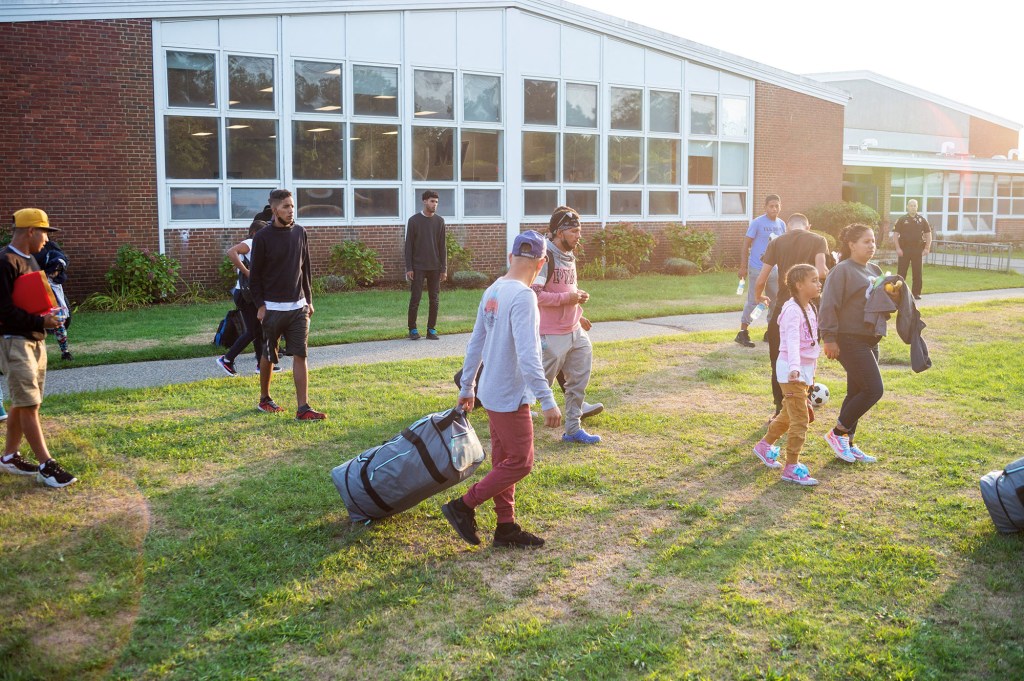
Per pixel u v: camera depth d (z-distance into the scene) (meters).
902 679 3.12
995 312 12.81
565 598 3.77
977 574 3.98
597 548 4.30
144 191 14.85
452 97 17.80
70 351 9.64
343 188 16.81
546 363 5.86
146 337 10.74
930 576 3.95
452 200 18.02
